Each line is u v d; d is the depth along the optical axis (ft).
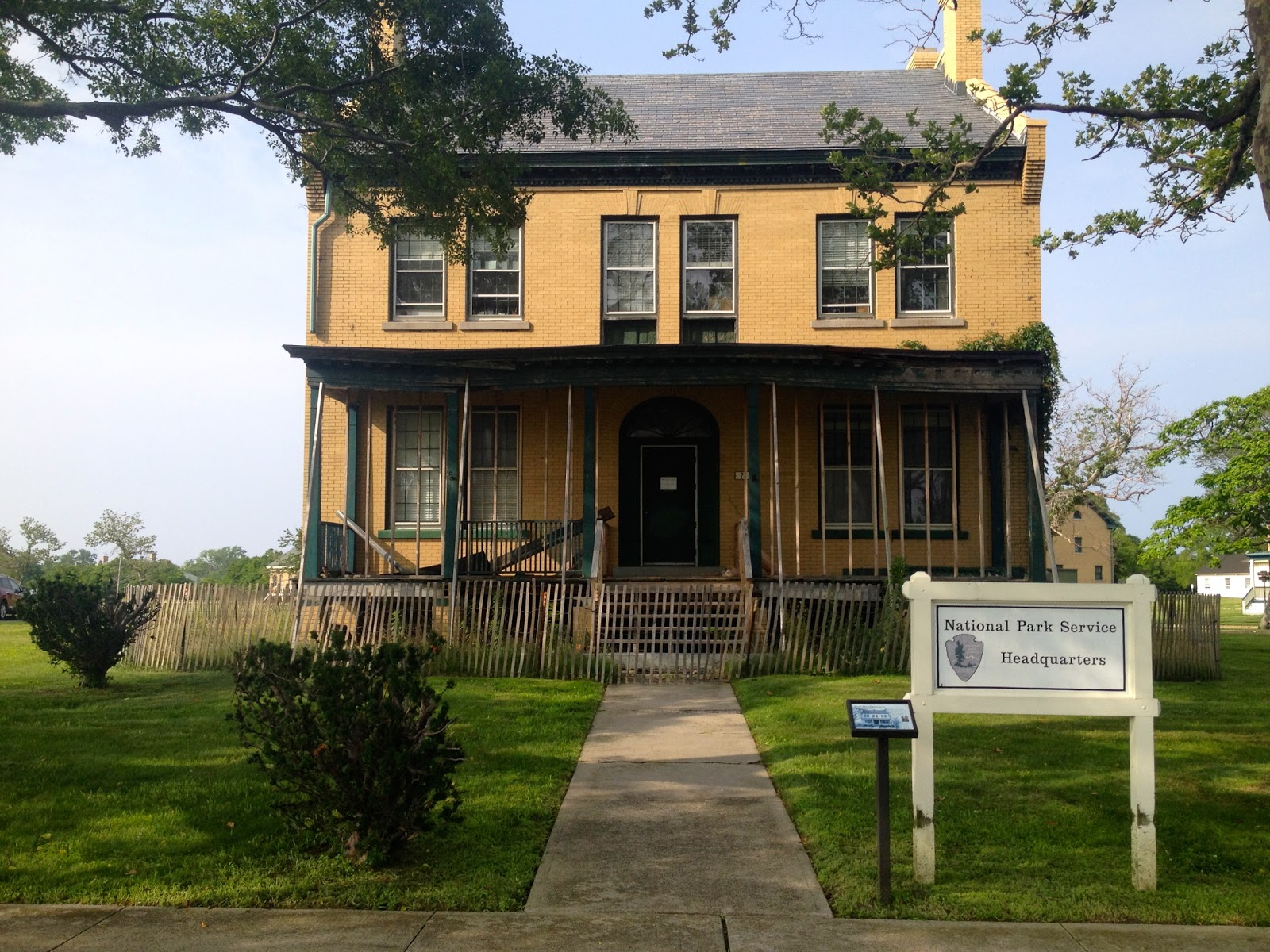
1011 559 61.36
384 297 64.44
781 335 63.31
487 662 48.52
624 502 63.57
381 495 63.93
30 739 34.99
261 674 23.02
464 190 45.01
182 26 40.29
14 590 115.55
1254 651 68.44
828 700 40.68
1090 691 21.33
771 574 61.67
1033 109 38.78
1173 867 22.65
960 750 32.65
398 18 42.16
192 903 20.65
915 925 19.69
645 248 64.75
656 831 25.31
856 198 61.82
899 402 62.85
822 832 24.62
